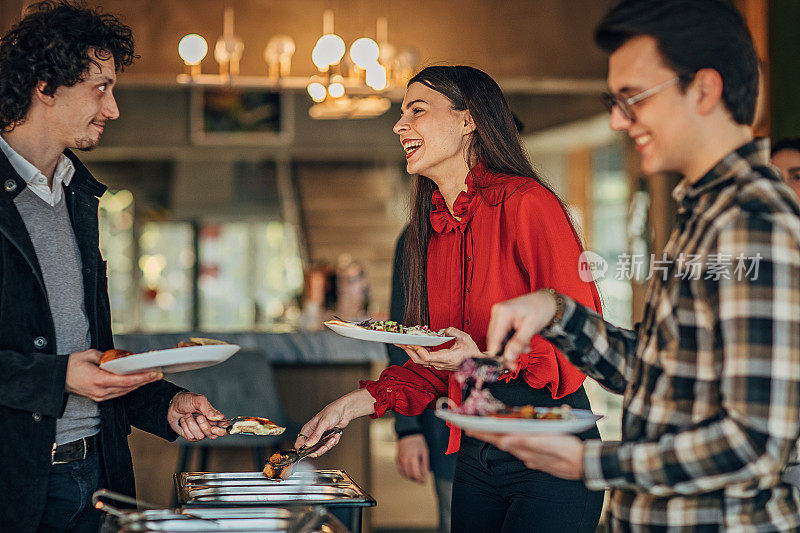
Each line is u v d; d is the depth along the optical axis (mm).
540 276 1796
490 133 1921
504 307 1301
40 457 1591
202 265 12469
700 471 1086
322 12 5590
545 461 1186
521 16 5703
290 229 12547
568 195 9961
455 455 2898
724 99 1162
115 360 1458
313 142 9664
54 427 1610
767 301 1062
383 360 3914
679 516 1175
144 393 1879
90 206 1842
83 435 1735
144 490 3793
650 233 6508
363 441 3906
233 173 12070
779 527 1161
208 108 9422
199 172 12039
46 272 1700
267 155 9930
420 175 2066
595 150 9555
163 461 3811
